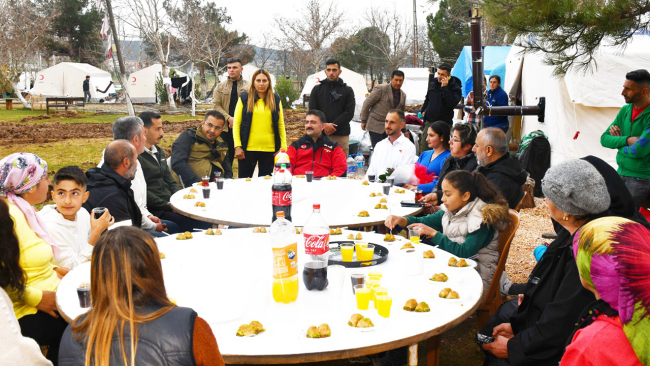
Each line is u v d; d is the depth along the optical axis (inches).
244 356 78.3
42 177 124.8
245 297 96.0
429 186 224.5
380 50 1843.0
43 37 1557.6
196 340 68.4
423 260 124.3
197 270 114.0
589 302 91.3
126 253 67.0
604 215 98.1
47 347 128.6
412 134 391.9
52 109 1251.8
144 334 65.1
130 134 199.2
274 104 280.7
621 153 232.2
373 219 163.2
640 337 66.5
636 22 181.5
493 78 398.0
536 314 106.3
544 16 179.3
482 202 140.9
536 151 366.3
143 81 1556.3
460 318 92.7
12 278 95.1
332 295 102.3
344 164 261.3
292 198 185.9
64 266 131.9
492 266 141.0
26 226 115.3
